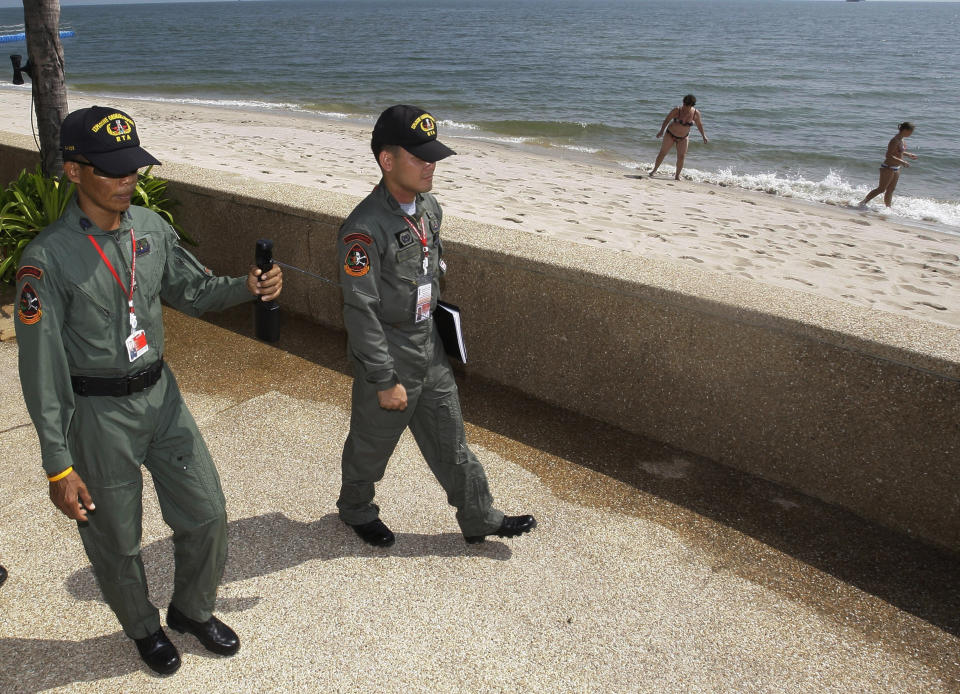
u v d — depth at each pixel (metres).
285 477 3.35
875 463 3.12
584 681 2.38
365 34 87.69
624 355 3.71
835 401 3.15
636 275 3.63
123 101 27.45
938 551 3.03
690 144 20.77
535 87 36.25
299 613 2.60
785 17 184.00
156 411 2.14
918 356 2.89
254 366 4.39
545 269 3.82
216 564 2.31
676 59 54.69
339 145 16.86
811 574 2.89
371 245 2.39
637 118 26.64
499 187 12.91
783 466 3.38
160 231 2.14
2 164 6.61
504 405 4.04
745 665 2.47
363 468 2.82
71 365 1.99
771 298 3.37
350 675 2.36
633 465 3.54
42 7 5.16
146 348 2.08
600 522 3.14
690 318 3.45
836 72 47.44
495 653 2.47
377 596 2.69
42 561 2.78
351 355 2.65
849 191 15.77
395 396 2.47
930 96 36.00
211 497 2.24
